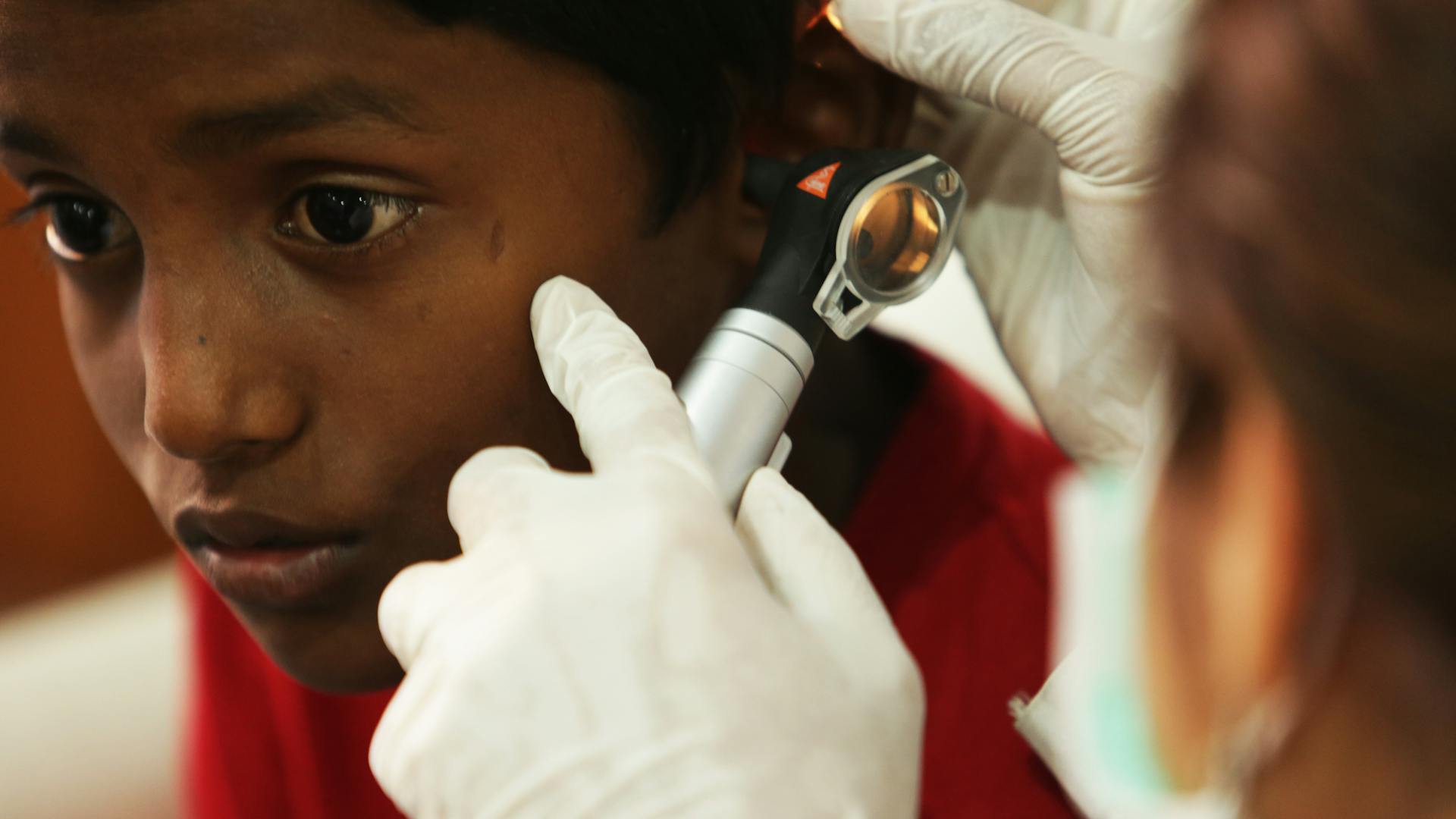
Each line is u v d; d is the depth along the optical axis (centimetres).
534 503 54
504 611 51
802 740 51
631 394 57
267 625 63
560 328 59
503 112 57
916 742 56
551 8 56
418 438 60
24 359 190
